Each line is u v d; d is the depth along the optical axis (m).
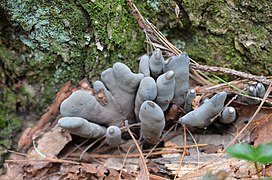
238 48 0.56
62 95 0.58
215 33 0.57
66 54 0.57
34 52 0.57
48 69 0.58
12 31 0.57
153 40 0.57
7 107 0.59
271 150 0.47
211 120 0.54
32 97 0.59
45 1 0.56
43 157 0.55
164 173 0.54
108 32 0.56
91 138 0.56
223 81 0.56
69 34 0.57
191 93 0.54
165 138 0.56
